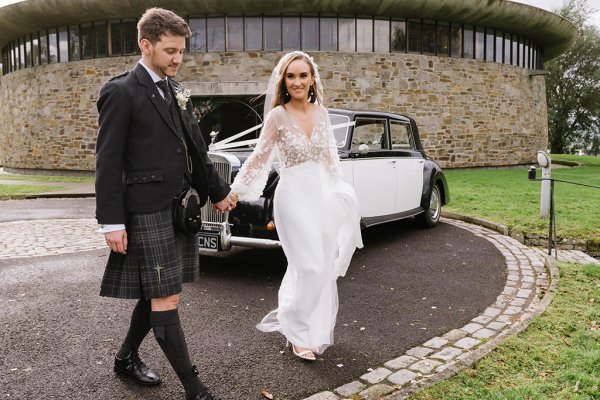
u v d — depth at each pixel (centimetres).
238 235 489
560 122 3488
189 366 252
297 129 310
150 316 256
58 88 1981
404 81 1869
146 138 238
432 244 675
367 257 605
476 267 554
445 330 369
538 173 1753
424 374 296
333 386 282
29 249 646
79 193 1328
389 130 676
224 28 1788
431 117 1917
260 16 1781
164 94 250
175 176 246
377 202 629
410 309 417
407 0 1742
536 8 1959
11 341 344
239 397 269
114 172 229
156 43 239
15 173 2236
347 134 584
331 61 1797
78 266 558
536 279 503
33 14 1859
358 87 1823
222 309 415
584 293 435
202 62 1794
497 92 2067
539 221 768
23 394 269
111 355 322
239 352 328
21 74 2131
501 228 749
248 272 530
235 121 1752
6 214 975
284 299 322
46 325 375
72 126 1964
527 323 359
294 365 308
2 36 2136
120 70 1872
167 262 242
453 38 1962
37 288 472
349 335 360
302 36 1794
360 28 1828
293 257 309
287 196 312
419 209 752
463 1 1794
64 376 291
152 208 238
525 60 2227
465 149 1994
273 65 1786
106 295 244
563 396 259
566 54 3366
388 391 271
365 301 439
